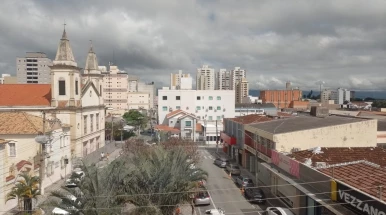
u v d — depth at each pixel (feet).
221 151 205.05
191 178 78.13
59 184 118.42
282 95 437.17
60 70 162.91
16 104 164.04
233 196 105.60
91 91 189.26
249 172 141.59
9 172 94.48
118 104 463.42
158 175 70.18
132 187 68.90
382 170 69.46
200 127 248.52
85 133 178.29
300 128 108.17
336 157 87.35
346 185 60.18
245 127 144.87
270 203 96.99
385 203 49.85
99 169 68.49
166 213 70.79
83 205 59.72
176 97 283.38
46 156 112.98
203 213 88.17
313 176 73.77
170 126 248.73
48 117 160.97
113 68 467.52
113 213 60.44
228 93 285.84
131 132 259.80
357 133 103.30
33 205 88.28
